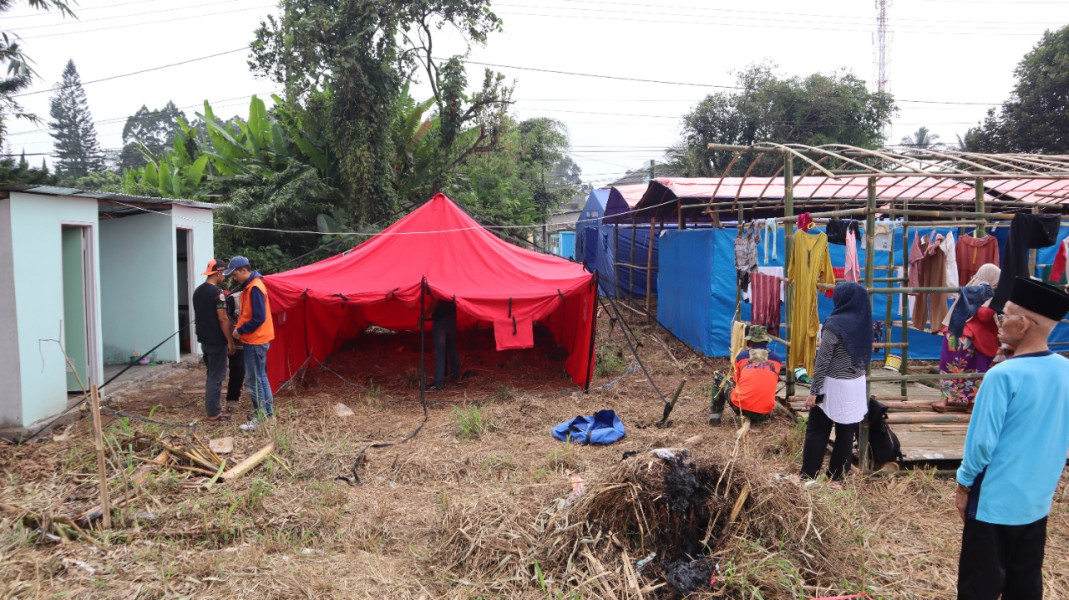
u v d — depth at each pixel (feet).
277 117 63.26
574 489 15.34
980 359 20.44
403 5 54.03
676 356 37.17
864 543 13.97
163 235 33.73
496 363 33.53
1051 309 9.62
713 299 35.17
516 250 33.55
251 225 52.34
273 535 15.25
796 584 12.19
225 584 13.12
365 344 36.24
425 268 28.96
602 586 12.10
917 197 29.25
